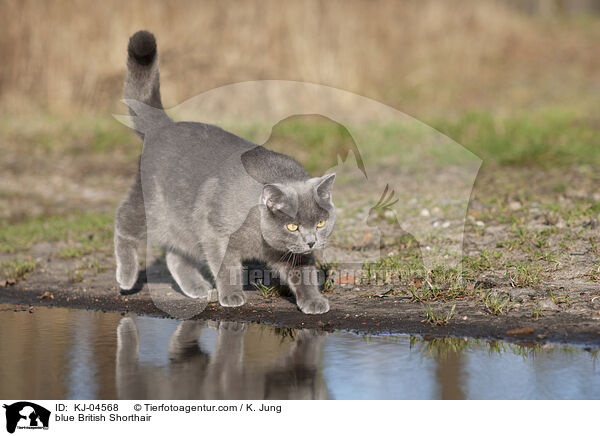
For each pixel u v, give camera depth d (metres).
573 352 10.81
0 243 20.08
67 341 12.00
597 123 31.86
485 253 15.82
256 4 39.16
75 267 17.64
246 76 36.50
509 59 50.34
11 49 35.78
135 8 37.09
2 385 9.93
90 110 35.16
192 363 10.77
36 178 27.50
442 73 43.75
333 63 37.22
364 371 10.33
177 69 36.66
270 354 11.13
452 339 11.64
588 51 55.62
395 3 45.75
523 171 23.83
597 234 16.64
